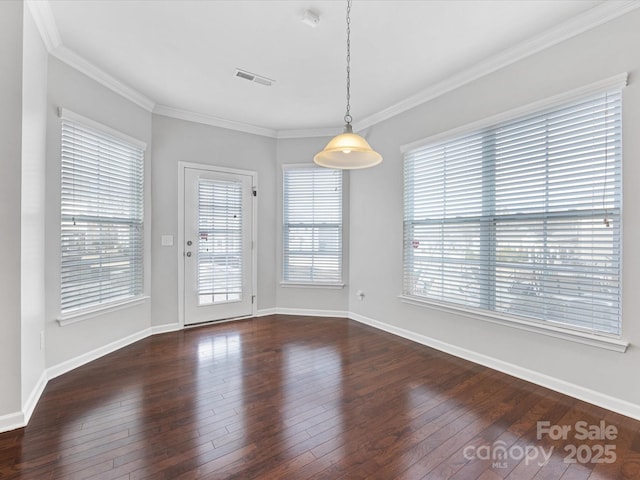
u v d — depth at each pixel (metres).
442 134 3.11
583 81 2.17
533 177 2.47
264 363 2.84
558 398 2.23
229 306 4.21
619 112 2.04
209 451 1.67
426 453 1.67
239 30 2.33
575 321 2.25
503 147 2.66
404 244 3.60
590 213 2.16
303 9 2.11
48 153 2.46
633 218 1.98
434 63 2.77
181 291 3.83
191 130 3.88
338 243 4.44
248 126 4.27
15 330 1.86
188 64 2.79
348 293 4.43
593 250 2.16
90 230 2.85
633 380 1.99
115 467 1.54
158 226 3.65
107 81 2.96
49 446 1.69
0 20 1.80
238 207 4.25
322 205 4.48
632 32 1.97
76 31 2.33
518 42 2.46
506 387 2.40
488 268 2.78
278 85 3.17
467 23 2.24
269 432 1.84
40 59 2.25
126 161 3.26
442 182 3.18
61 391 2.30
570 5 2.05
